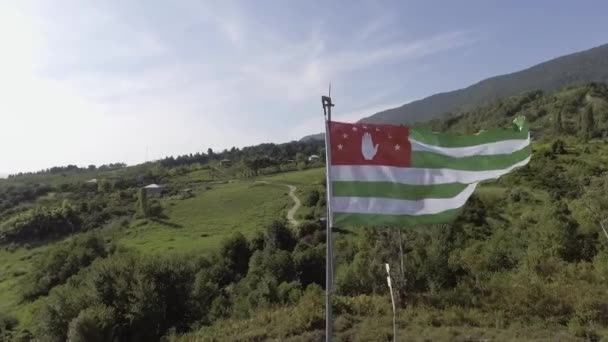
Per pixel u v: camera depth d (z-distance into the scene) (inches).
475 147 301.7
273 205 3457.2
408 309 518.0
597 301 479.2
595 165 2566.4
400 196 280.4
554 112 5349.4
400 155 284.7
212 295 1173.7
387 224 276.7
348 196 274.1
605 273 579.8
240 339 479.5
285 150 7396.7
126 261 1042.1
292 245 2124.8
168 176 5713.6
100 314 850.1
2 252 3110.2
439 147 293.6
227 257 2048.5
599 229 814.5
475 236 1336.1
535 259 707.4
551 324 464.8
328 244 267.9
